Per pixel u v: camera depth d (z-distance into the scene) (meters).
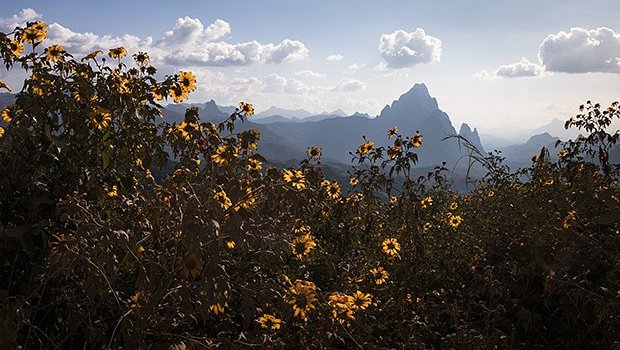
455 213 6.08
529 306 4.18
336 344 3.52
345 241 5.49
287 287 3.06
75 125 3.51
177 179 2.80
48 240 3.21
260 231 2.61
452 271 4.67
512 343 3.56
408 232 5.08
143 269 2.42
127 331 2.48
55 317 3.17
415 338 3.44
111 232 2.46
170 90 4.23
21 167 3.49
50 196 3.48
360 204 6.07
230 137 3.37
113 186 3.71
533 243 4.36
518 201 5.29
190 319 2.82
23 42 4.01
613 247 4.07
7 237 3.17
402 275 4.55
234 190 2.78
